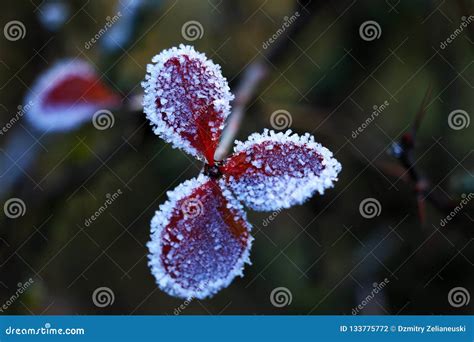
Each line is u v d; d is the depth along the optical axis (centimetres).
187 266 19
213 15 33
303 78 34
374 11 33
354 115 34
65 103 26
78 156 28
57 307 31
